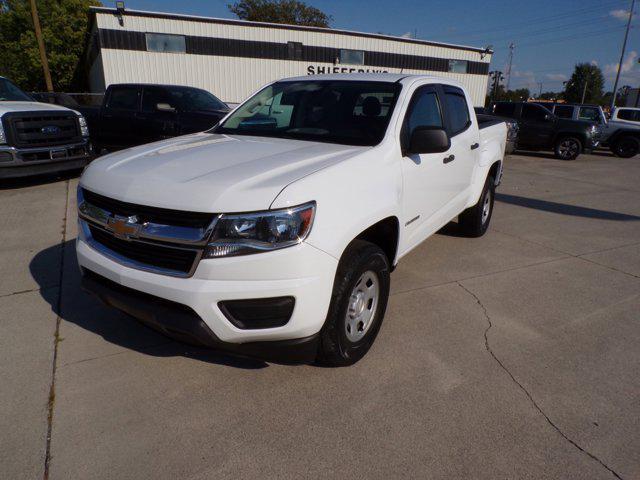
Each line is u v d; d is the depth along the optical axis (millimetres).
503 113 16141
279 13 42594
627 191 9500
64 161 7844
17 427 2328
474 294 4062
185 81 20969
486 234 5957
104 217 2545
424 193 3553
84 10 38094
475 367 2953
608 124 16984
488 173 5445
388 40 25516
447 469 2141
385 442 2295
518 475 2117
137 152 2959
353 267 2598
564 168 13078
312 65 23750
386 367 2922
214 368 2859
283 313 2289
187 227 2262
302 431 2354
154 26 19844
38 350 3004
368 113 3322
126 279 2420
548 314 3727
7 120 7012
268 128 3574
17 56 38125
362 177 2689
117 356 2955
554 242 5699
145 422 2387
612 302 3986
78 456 2156
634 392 2752
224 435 2312
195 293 2219
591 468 2168
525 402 2627
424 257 4973
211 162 2641
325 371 2855
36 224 5656
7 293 3797
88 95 17250
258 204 2193
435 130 3004
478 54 29328
